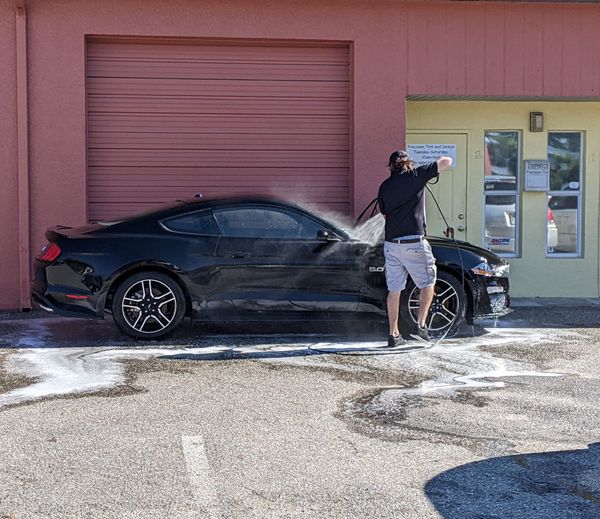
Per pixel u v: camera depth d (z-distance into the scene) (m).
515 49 11.30
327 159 11.30
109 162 10.98
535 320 10.19
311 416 5.98
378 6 11.08
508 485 4.71
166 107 11.02
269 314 8.55
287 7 10.94
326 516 4.24
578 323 9.99
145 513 4.24
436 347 8.43
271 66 11.16
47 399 6.32
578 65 11.40
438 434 5.61
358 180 11.16
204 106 11.09
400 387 6.82
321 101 11.27
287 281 8.52
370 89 11.14
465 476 4.84
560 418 6.00
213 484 4.65
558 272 12.26
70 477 4.73
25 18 10.48
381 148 11.18
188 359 7.72
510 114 12.09
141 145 11.00
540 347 8.50
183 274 8.40
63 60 10.62
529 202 12.20
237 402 6.32
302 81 11.23
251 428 5.68
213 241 8.48
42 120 10.62
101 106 10.93
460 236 12.16
